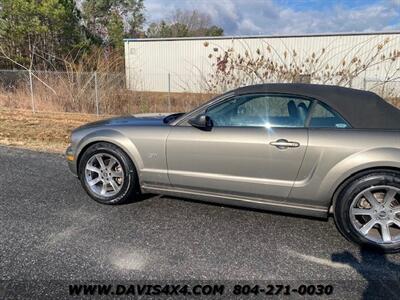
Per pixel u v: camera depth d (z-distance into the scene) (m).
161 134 3.31
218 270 2.47
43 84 11.78
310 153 2.78
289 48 20.03
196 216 3.36
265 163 2.93
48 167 4.99
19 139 7.09
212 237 2.95
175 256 2.64
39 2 19.28
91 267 2.47
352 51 18.56
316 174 2.80
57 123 9.09
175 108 10.78
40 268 2.45
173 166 3.30
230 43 21.28
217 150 3.07
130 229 3.07
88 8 30.23
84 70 12.04
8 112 10.73
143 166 3.43
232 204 3.21
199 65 22.72
